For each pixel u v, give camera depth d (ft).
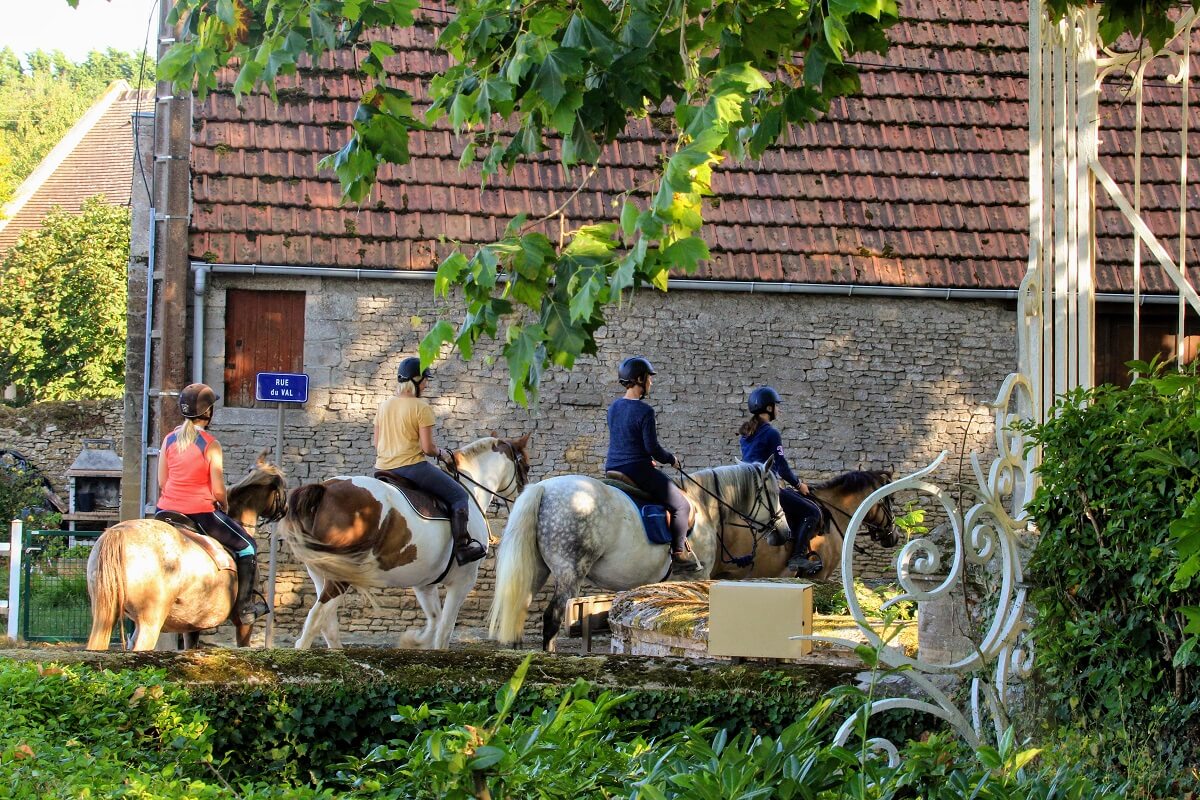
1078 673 20.34
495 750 10.70
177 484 33.71
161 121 48.01
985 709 21.67
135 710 20.11
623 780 12.23
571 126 16.62
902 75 56.03
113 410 93.61
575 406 50.78
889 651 19.72
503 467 41.93
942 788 12.10
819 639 18.89
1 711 17.79
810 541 43.29
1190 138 54.39
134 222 48.93
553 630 37.06
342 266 48.16
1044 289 25.22
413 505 36.35
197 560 32.60
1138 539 18.95
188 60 20.38
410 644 38.78
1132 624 19.19
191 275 48.29
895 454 51.78
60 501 89.86
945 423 51.98
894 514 51.01
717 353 51.24
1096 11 24.29
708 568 41.06
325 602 37.11
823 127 54.44
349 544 35.19
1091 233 24.47
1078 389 20.56
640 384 39.47
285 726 22.54
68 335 115.55
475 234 49.52
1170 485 18.40
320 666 23.31
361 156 19.20
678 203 15.38
